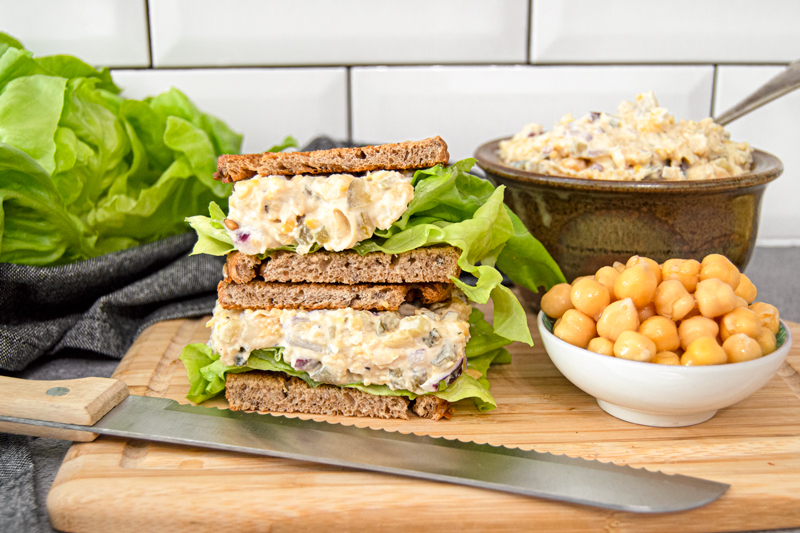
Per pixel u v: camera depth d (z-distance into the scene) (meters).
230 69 0.55
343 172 0.38
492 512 0.33
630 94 0.56
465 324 0.38
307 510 0.33
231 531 0.33
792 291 0.51
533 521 0.33
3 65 0.46
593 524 0.33
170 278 0.46
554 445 0.36
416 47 0.55
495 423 0.38
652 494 0.33
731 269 0.38
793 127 0.56
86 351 0.45
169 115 0.50
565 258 0.44
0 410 0.36
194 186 0.49
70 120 0.45
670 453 0.36
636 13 0.54
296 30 0.54
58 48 0.54
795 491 0.33
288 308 0.39
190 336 0.45
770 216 0.58
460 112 0.56
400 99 0.56
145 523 0.33
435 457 0.35
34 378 0.42
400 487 0.34
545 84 0.56
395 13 0.54
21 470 0.35
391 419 0.38
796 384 0.40
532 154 0.46
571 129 0.45
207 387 0.39
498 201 0.39
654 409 0.36
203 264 0.47
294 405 0.39
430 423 0.38
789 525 0.33
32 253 0.45
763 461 0.35
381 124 0.56
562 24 0.54
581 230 0.43
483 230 0.38
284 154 0.37
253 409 0.39
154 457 0.35
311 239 0.37
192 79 0.55
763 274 0.53
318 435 0.36
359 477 0.34
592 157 0.44
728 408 0.39
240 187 0.37
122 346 0.44
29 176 0.43
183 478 0.34
